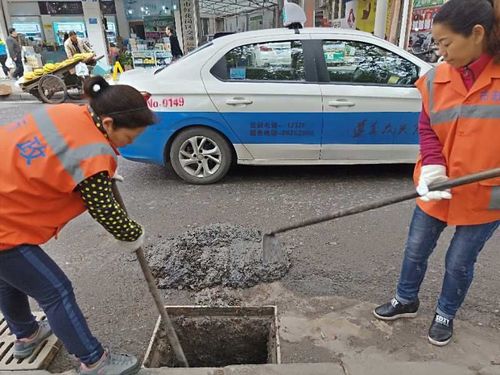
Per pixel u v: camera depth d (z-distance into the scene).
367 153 4.57
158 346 2.42
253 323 2.62
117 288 2.96
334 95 4.34
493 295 2.82
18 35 14.69
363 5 9.85
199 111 4.43
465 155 2.04
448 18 1.81
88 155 1.62
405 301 2.55
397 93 4.36
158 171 5.34
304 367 2.14
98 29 17.06
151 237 3.64
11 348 2.37
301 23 4.65
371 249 3.41
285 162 4.63
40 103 10.69
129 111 1.69
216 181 4.84
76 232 3.79
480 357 2.30
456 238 2.23
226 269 3.04
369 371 2.12
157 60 15.31
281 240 3.54
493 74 1.89
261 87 4.36
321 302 2.78
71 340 1.92
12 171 1.65
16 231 1.71
